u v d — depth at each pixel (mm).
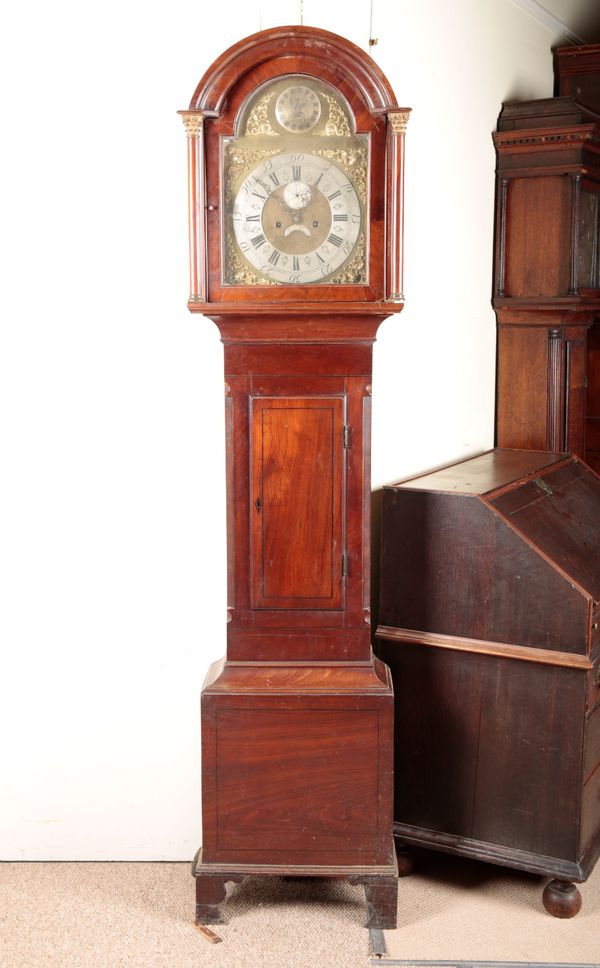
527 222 3736
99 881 2916
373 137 2410
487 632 2805
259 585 2637
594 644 2758
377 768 2650
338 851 2689
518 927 2723
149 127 2771
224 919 2723
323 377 2557
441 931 2693
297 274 2477
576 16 4449
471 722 2852
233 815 2678
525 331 3824
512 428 3900
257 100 2404
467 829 2898
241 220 2457
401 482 3031
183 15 2752
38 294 2797
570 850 2766
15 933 2643
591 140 3621
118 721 2986
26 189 2758
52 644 2939
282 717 2629
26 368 2822
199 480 2920
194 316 2854
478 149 3615
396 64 3094
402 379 3217
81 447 2869
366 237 2451
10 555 2896
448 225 3426
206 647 2979
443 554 2844
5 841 3021
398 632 2922
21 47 2707
